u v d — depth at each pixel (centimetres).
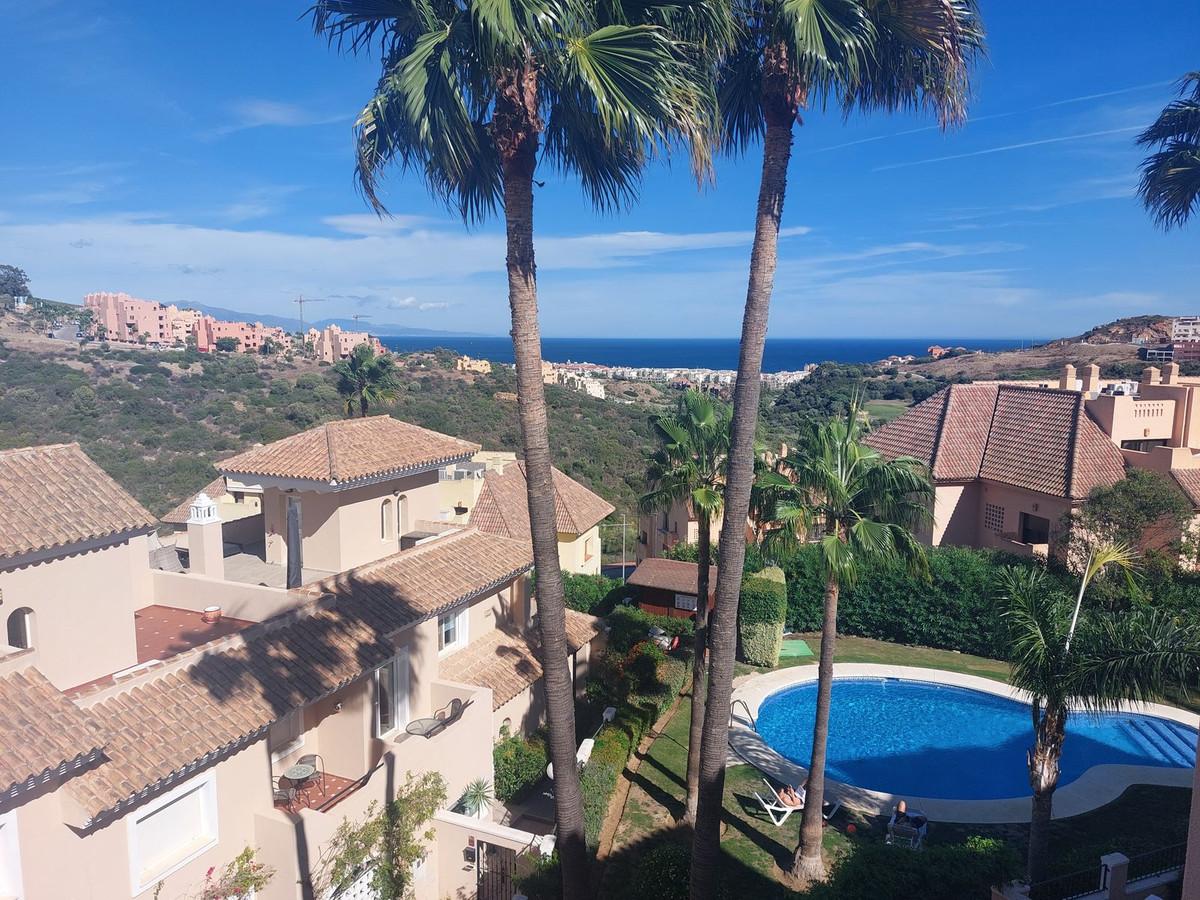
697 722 1720
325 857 1219
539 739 1941
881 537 1477
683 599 2916
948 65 1070
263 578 1897
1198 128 1894
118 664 1369
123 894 1009
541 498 1017
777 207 1024
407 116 905
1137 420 3238
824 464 1544
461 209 1097
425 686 1661
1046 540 3116
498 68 884
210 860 1128
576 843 1082
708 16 977
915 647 2934
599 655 2394
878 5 1013
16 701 966
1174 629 1280
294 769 1341
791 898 1227
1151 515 2592
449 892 1462
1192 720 2255
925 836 1712
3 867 898
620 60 876
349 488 1850
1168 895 1173
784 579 2931
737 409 1057
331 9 976
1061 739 1346
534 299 988
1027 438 3331
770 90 997
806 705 2516
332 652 1374
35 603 1241
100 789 957
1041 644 1309
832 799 1881
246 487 2027
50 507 1306
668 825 1745
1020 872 1209
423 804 1409
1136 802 1845
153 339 12388
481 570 1877
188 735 1084
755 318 1037
